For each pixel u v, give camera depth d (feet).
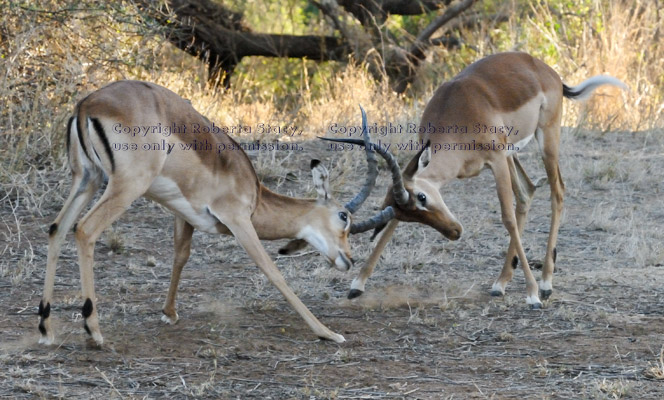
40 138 53.47
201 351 31.07
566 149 65.77
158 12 65.57
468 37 98.73
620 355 31.17
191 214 32.78
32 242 43.47
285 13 101.65
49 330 30.86
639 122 74.08
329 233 34.65
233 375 28.91
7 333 32.04
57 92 54.54
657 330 34.01
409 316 36.14
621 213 53.11
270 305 36.76
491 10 102.22
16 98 55.57
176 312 34.63
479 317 36.01
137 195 30.40
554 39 86.69
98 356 30.07
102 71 59.47
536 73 41.81
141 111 30.42
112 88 30.86
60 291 37.45
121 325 33.71
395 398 27.12
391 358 31.04
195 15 88.02
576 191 57.21
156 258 43.06
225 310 36.27
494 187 58.03
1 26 55.26
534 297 37.50
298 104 83.51
